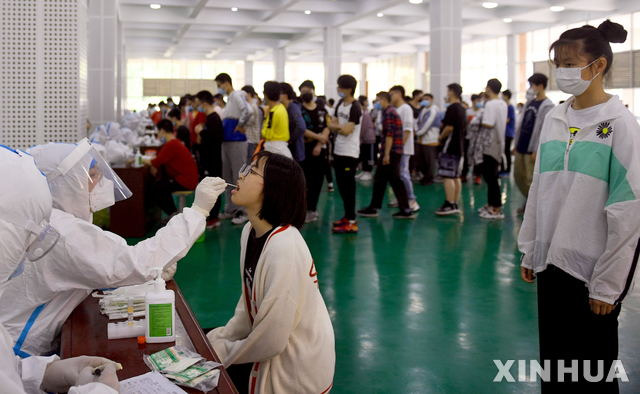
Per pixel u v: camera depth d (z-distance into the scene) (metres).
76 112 4.68
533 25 20.12
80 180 2.26
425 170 11.20
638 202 2.13
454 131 7.90
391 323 4.19
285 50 25.84
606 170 2.24
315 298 2.17
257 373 2.16
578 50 2.25
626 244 2.15
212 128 7.45
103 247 2.02
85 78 5.00
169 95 33.16
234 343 2.23
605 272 2.19
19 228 1.31
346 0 16.33
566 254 2.31
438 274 5.41
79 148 2.28
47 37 4.60
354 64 36.03
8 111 4.61
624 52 16.70
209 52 30.11
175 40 23.34
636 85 16.33
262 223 2.13
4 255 1.31
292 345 2.12
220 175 7.63
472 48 25.11
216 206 7.25
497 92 7.82
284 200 2.08
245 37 23.48
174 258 2.09
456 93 7.92
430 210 8.59
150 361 1.78
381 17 19.45
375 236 6.92
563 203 2.35
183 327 2.09
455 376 3.37
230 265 5.66
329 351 2.19
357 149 7.03
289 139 7.17
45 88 4.63
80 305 2.29
